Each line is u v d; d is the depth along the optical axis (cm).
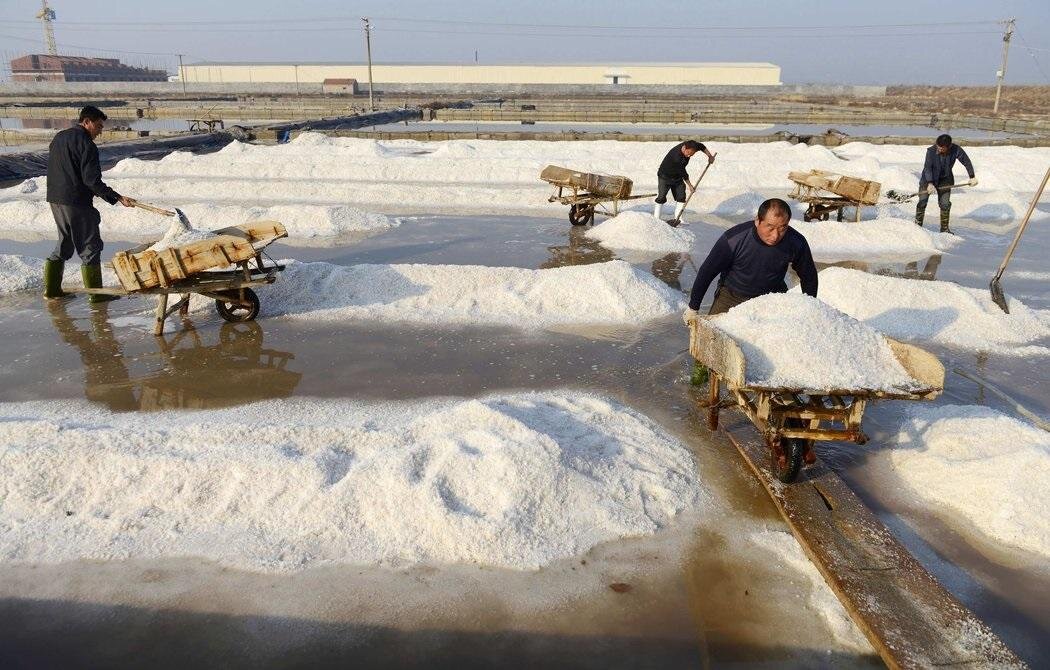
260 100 5591
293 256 891
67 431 392
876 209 1255
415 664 259
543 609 288
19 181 1628
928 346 596
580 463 362
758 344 359
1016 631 280
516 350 583
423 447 362
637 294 686
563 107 4503
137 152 2083
